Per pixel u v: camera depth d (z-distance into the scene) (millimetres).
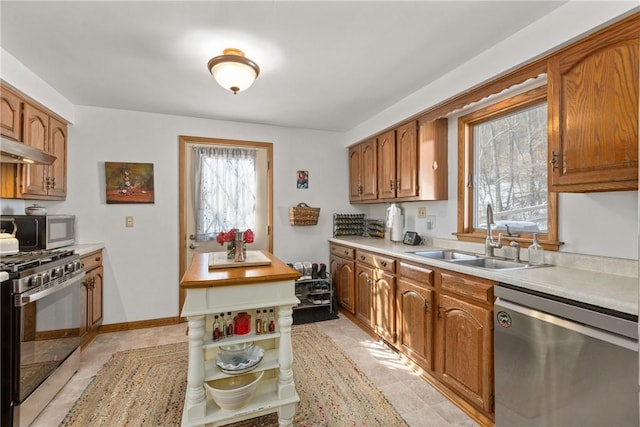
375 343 2822
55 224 2518
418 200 2879
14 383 1670
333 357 2547
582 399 1251
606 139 1383
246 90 2652
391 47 1957
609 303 1172
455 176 2734
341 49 1982
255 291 1664
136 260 3207
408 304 2381
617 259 1604
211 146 3488
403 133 2961
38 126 2473
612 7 1329
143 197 3213
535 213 2146
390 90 2668
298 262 3783
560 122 1581
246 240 2035
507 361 1562
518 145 2270
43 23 1695
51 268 1980
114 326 3131
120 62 2146
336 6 1562
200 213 3408
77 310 2330
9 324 1674
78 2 1523
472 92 2158
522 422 1489
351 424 1756
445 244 2795
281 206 3779
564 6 1524
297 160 3859
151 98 2842
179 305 3344
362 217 4078
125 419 1791
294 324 3293
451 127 2773
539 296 1430
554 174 1607
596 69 1425
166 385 2131
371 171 3523
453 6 1561
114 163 3105
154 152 3262
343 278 3551
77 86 2566
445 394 2029
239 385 1744
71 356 2225
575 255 1781
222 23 1705
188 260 3391
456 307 1917
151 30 1768
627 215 1583
